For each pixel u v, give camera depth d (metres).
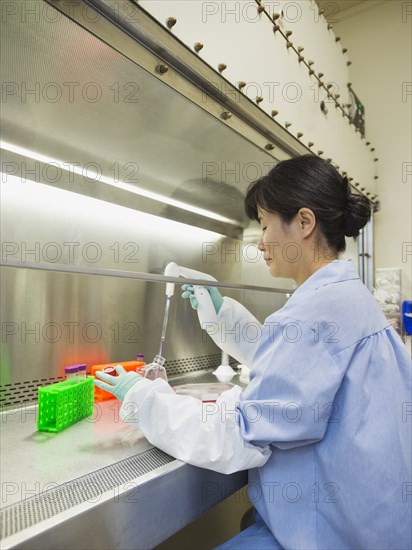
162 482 0.86
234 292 2.32
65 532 0.67
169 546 1.74
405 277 2.94
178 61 1.13
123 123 1.32
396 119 3.27
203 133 1.44
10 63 1.01
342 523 0.85
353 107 2.73
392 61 3.33
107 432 1.15
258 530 1.04
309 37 2.01
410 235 3.14
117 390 1.09
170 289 1.62
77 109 1.21
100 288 1.66
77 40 0.96
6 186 1.35
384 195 3.28
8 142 1.27
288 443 0.89
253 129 1.54
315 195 1.01
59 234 1.50
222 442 0.88
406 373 0.98
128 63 1.06
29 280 1.41
